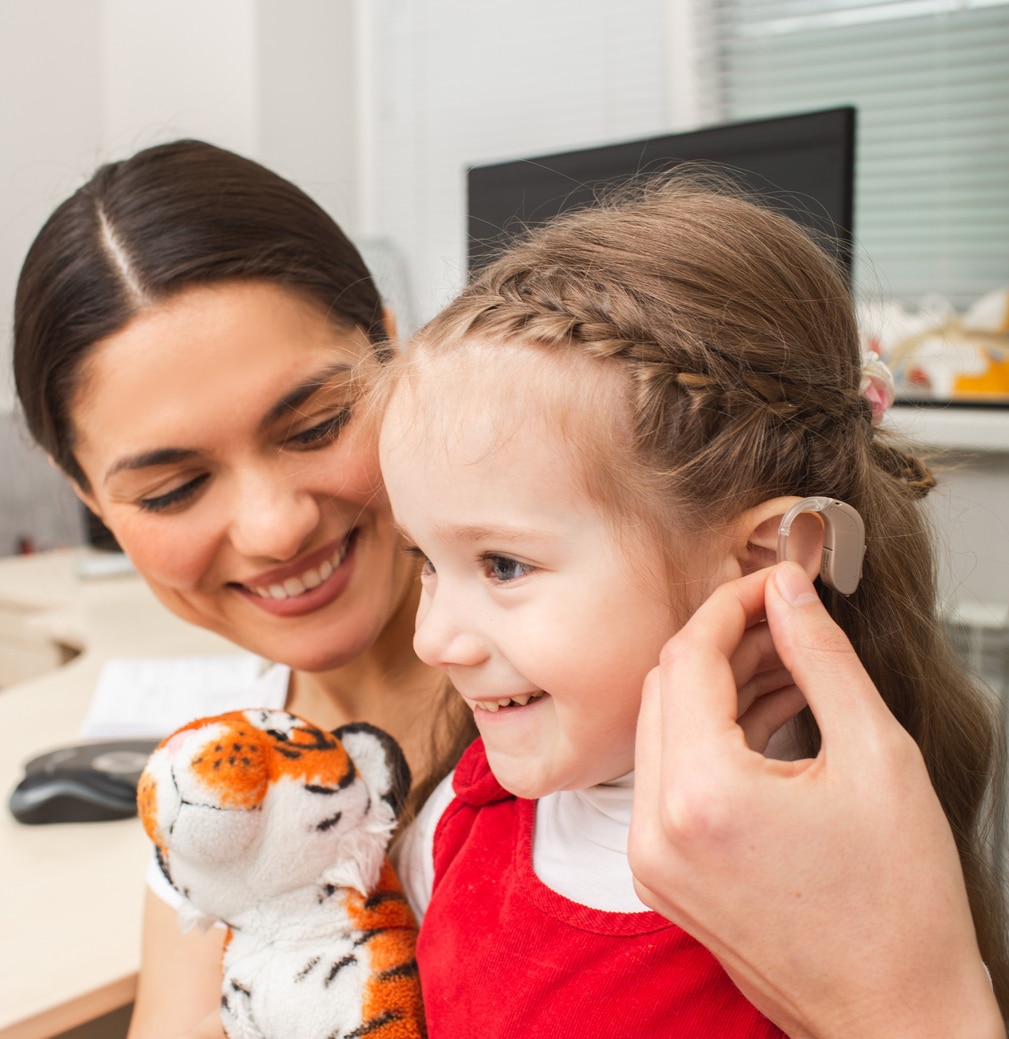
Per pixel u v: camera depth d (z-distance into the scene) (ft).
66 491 7.43
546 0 8.09
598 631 1.62
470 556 1.71
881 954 1.37
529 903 1.86
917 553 1.98
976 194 6.35
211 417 2.39
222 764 1.98
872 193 6.63
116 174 2.61
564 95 8.07
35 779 3.51
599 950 1.76
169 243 2.41
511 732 1.75
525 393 1.65
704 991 1.68
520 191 4.13
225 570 2.62
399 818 2.23
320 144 8.92
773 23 6.95
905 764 1.43
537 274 1.82
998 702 2.45
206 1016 2.42
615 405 1.63
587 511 1.62
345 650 2.70
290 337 2.47
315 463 2.50
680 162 3.75
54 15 9.31
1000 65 6.23
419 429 1.73
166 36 9.04
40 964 2.63
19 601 6.38
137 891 3.01
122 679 4.71
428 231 8.90
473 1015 1.86
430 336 1.85
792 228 1.94
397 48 8.92
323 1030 2.02
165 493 2.50
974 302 6.39
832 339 1.85
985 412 5.48
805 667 1.51
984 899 2.06
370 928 2.14
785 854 1.38
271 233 2.52
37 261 2.54
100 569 6.82
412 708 2.81
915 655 1.94
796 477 1.72
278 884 2.07
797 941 1.39
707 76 7.23
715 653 1.51
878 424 2.07
